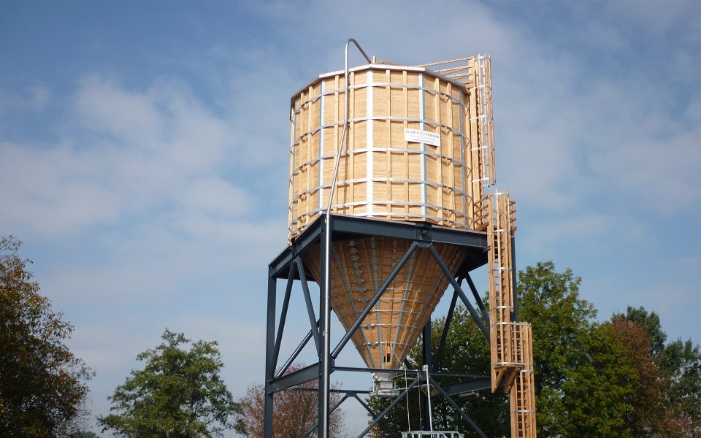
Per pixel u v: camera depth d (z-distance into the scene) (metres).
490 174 32.53
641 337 74.75
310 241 30.88
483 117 33.31
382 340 31.44
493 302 30.09
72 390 44.12
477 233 31.33
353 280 31.16
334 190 30.88
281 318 34.50
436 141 31.42
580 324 55.69
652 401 68.00
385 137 30.84
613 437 52.06
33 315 41.28
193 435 64.06
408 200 30.41
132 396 66.25
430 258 31.09
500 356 29.77
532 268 58.03
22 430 38.88
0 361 39.41
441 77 32.28
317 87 32.75
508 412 54.41
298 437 80.56
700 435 79.00
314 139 32.28
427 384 31.48
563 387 51.91
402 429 55.72
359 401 34.31
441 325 59.47
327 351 27.69
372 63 32.66
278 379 33.53
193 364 66.38
